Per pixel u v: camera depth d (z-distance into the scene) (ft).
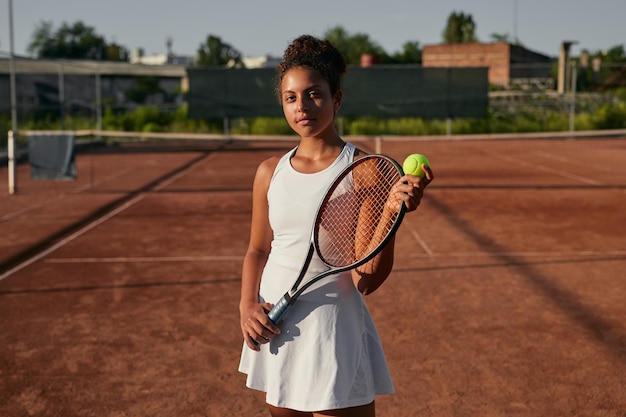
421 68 69.15
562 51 97.66
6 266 20.44
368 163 6.18
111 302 16.78
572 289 17.46
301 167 6.37
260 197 6.77
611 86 111.24
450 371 12.35
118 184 40.42
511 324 14.83
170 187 38.83
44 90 92.07
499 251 21.85
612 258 20.75
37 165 36.76
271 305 6.37
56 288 18.02
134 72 87.10
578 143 71.92
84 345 13.91
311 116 6.13
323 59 6.15
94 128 77.51
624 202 31.94
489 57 109.60
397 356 13.08
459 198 33.47
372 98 69.56
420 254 21.48
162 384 12.00
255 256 6.88
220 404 11.22
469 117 69.77
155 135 67.56
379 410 10.88
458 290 17.44
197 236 24.81
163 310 16.11
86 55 175.52
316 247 6.15
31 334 14.56
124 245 23.29
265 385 6.50
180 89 115.85
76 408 11.13
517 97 92.43
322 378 6.13
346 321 6.29
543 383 11.80
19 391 11.78
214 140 75.72
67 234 25.26
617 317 15.23
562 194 34.76
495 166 49.11
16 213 30.01
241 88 69.21
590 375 12.13
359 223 6.20
